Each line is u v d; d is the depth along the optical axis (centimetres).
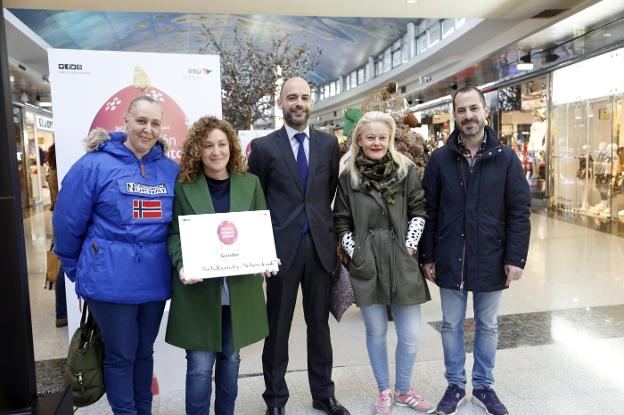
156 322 220
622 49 790
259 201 226
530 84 1090
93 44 1291
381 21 1541
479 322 253
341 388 287
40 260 693
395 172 244
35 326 406
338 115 2734
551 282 503
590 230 796
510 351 329
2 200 186
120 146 204
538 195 1084
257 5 710
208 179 220
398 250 242
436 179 250
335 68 2344
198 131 210
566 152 984
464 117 233
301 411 261
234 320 210
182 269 198
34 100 1405
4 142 183
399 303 240
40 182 1509
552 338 351
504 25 874
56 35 1130
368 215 243
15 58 986
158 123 204
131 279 200
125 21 1203
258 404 271
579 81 925
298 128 250
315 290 249
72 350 208
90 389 206
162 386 287
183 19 1222
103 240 199
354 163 247
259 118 700
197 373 213
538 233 791
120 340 204
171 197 211
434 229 253
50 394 204
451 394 254
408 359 253
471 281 239
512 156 238
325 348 254
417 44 1574
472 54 1098
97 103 267
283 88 248
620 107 820
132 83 272
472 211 238
